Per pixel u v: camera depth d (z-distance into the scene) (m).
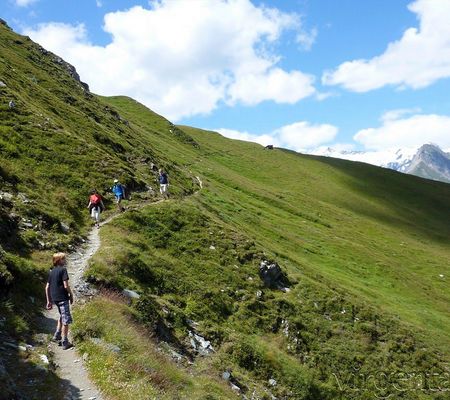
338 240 84.81
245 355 29.64
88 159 46.47
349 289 58.38
